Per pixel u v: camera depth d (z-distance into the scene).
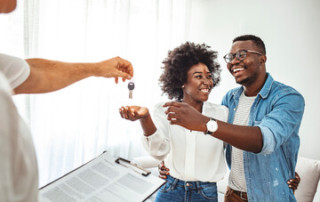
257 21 2.31
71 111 1.87
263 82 0.99
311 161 1.85
